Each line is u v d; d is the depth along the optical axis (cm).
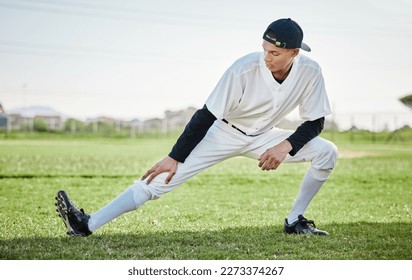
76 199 1221
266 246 764
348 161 2403
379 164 2258
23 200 1184
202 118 749
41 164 2030
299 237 820
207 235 830
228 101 750
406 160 2481
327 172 812
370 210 1112
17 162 2080
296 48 732
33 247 744
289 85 764
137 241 783
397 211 1103
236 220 970
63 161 2198
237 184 1520
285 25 725
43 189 1360
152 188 764
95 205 1151
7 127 5203
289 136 781
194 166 771
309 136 781
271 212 1066
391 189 1464
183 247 753
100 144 3853
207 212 1055
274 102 769
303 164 2184
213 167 2033
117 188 1416
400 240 819
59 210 762
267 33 730
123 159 2409
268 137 807
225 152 788
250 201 1218
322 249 756
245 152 814
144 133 5603
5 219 958
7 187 1377
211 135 786
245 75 749
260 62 755
